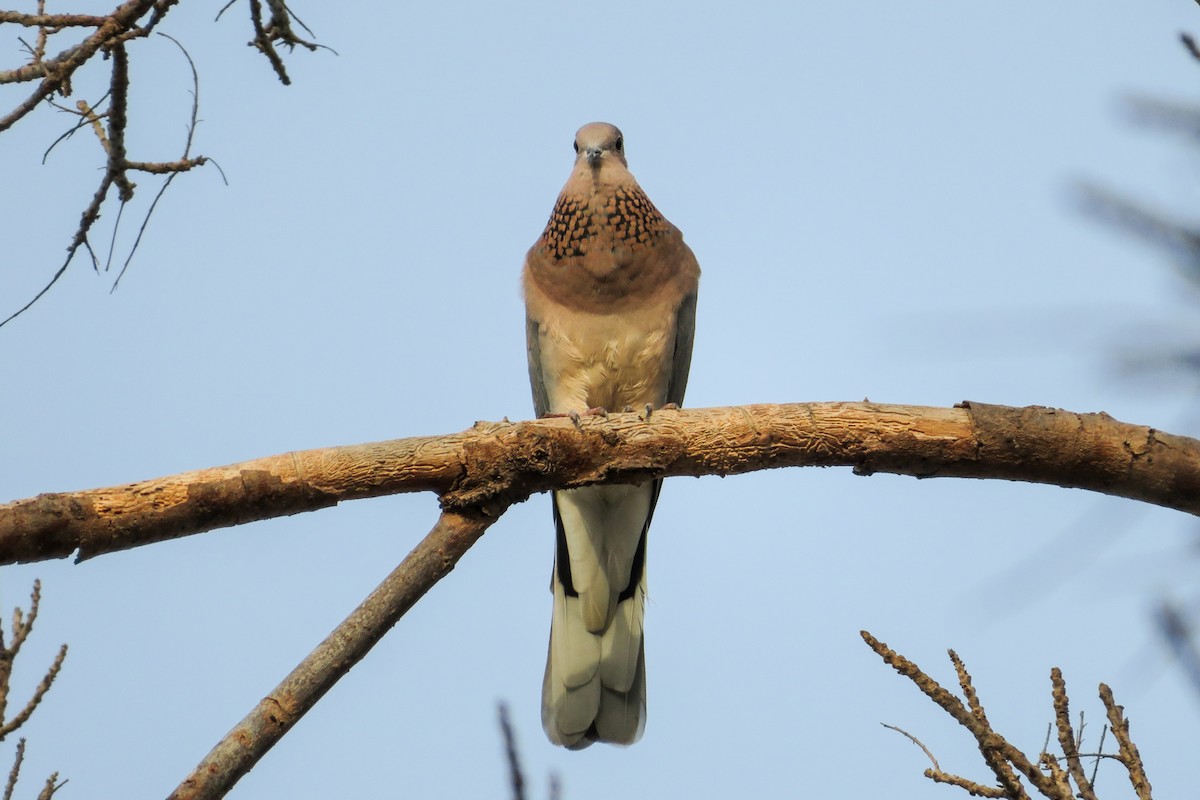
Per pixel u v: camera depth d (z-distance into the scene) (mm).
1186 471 8836
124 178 8586
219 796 7508
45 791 7176
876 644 7328
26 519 7750
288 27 8633
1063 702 7266
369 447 8664
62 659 7254
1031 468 9055
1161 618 4934
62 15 8109
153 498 8102
